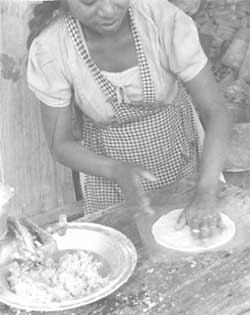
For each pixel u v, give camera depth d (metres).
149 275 1.58
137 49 1.93
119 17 1.75
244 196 1.91
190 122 2.32
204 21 3.73
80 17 1.75
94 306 1.48
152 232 1.77
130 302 1.49
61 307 1.43
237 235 1.71
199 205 1.77
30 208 2.76
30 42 2.17
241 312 1.44
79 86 1.98
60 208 2.57
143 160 2.17
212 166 1.84
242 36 3.60
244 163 3.00
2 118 2.57
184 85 2.02
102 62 1.95
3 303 1.50
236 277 1.55
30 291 1.51
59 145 2.02
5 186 1.44
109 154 2.19
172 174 2.23
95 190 2.31
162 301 1.48
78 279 1.55
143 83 1.97
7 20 2.46
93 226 1.75
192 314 1.43
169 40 1.91
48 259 1.57
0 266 1.43
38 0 2.45
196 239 1.70
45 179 2.77
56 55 1.93
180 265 1.61
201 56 1.93
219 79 3.58
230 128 1.93
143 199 1.82
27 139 2.66
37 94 1.99
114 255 1.63
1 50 2.48
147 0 1.93
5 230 1.44
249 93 3.39
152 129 2.12
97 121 2.11
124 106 2.02
